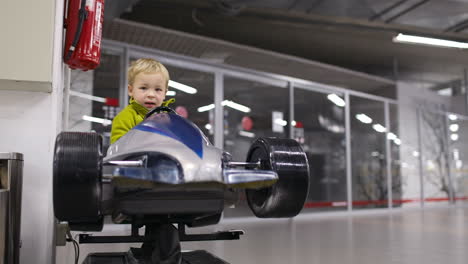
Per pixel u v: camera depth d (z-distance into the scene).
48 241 1.81
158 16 8.12
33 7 1.79
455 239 4.12
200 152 1.40
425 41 6.97
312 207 7.68
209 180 1.32
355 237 4.26
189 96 6.14
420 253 3.26
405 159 9.84
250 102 6.91
